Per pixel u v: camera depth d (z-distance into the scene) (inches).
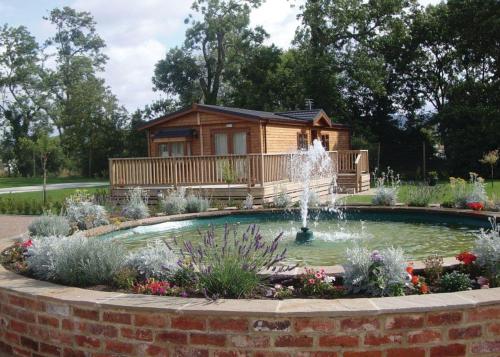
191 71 1694.1
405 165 1258.0
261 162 561.0
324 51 1242.6
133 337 139.7
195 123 815.7
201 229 397.1
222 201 540.7
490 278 166.1
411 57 1226.6
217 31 1595.7
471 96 1080.2
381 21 1232.8
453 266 180.9
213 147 806.5
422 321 128.3
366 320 127.4
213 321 132.4
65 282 181.5
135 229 380.8
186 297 151.5
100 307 142.9
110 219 387.5
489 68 1182.3
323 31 1251.8
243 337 131.0
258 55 1457.9
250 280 158.1
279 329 129.1
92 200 480.4
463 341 130.2
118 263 182.4
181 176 608.7
